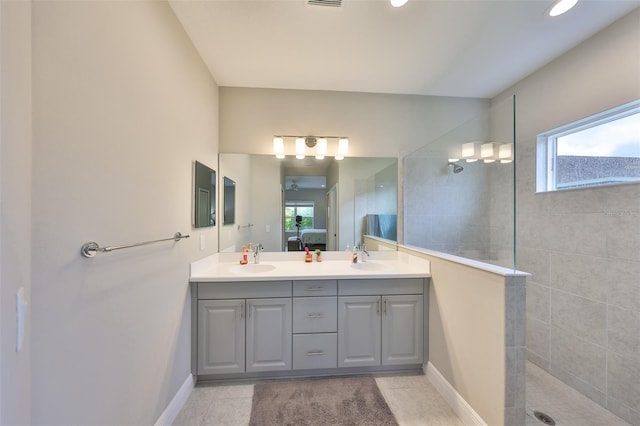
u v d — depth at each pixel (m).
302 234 2.58
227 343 1.93
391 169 2.60
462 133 1.92
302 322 1.99
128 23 1.13
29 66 0.66
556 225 1.97
